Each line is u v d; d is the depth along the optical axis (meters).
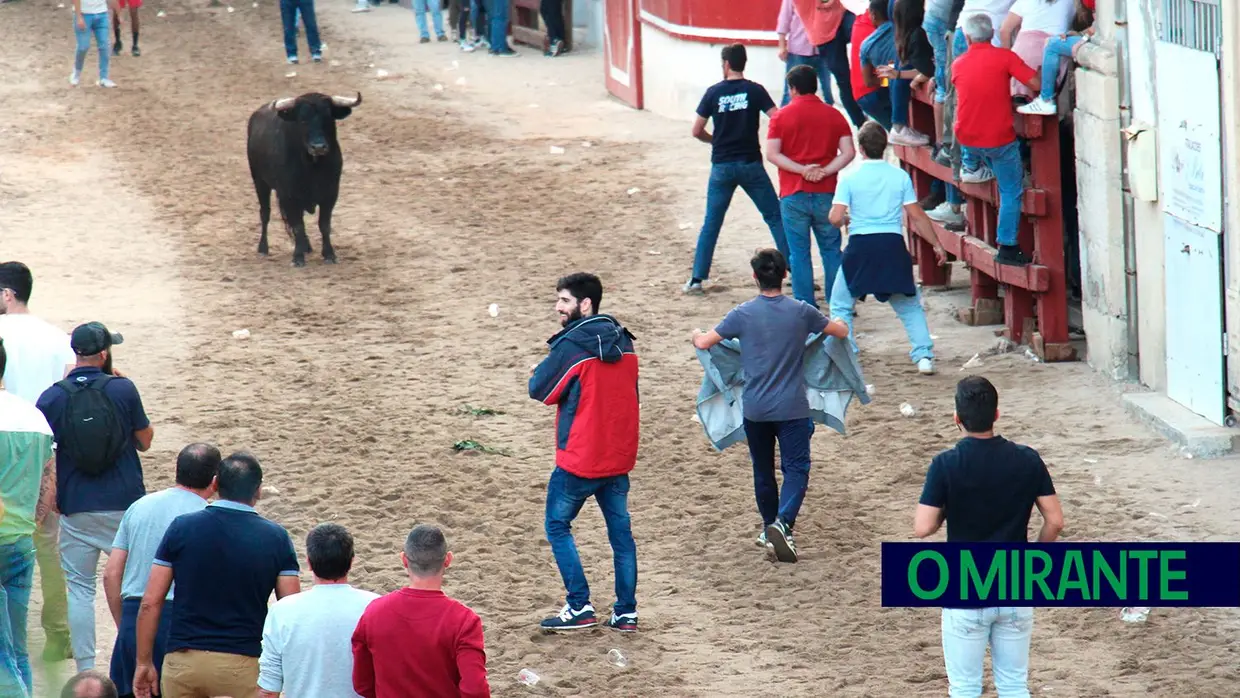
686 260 51.94
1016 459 19.95
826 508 31.47
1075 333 41.56
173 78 91.81
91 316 47.00
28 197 63.34
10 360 25.94
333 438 36.47
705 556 29.64
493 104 83.06
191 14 116.56
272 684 18.91
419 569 18.38
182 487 21.89
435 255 54.03
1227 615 25.59
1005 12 39.66
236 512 20.55
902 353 41.38
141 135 76.06
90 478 24.31
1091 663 24.17
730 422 29.69
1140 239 36.25
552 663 25.27
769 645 25.67
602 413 25.89
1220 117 31.91
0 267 26.55
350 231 57.84
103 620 27.66
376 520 31.56
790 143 41.84
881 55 47.50
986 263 41.09
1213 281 32.72
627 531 26.47
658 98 78.75
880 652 25.17
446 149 72.06
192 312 47.62
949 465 19.97
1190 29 33.16
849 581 28.11
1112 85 36.19
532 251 54.03
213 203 62.69
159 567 20.36
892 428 35.69
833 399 29.72
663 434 36.44
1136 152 35.28
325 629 18.75
